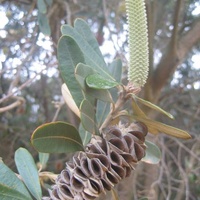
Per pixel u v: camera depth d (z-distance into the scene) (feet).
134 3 0.89
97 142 0.87
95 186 0.83
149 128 0.92
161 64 2.93
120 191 3.07
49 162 3.58
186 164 3.46
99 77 0.86
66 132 0.91
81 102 0.89
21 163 1.10
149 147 1.16
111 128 0.88
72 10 3.25
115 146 0.85
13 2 3.14
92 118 0.90
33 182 1.07
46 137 0.89
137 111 0.90
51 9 2.98
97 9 3.35
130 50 0.89
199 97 4.26
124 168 0.85
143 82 0.89
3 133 3.88
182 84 4.25
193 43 3.09
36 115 4.20
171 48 2.93
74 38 1.02
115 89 1.03
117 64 1.16
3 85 3.51
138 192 3.17
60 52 0.93
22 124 4.04
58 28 3.04
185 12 3.58
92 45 1.06
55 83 4.16
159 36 3.81
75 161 0.86
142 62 0.89
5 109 2.19
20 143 3.92
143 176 3.51
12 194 0.90
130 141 0.86
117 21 3.06
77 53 0.93
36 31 2.77
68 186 0.85
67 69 0.93
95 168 0.84
